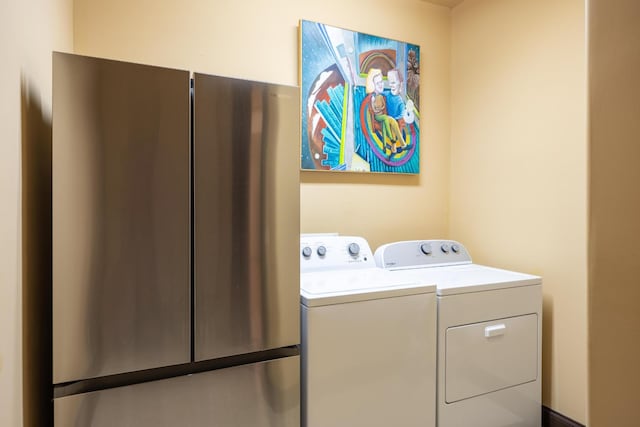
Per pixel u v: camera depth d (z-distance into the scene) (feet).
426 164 8.54
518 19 7.23
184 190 3.93
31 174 3.62
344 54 7.43
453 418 5.49
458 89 8.61
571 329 6.33
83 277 3.58
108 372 3.67
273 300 4.38
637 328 1.32
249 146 4.25
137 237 3.76
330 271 6.16
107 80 3.64
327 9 7.38
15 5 3.11
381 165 7.87
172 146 3.88
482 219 8.02
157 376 3.92
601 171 1.41
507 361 5.98
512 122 7.36
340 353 4.69
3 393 2.82
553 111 6.63
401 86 8.05
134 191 3.74
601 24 1.41
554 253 6.59
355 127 7.56
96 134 3.60
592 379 1.44
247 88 4.24
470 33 8.28
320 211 7.43
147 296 3.80
